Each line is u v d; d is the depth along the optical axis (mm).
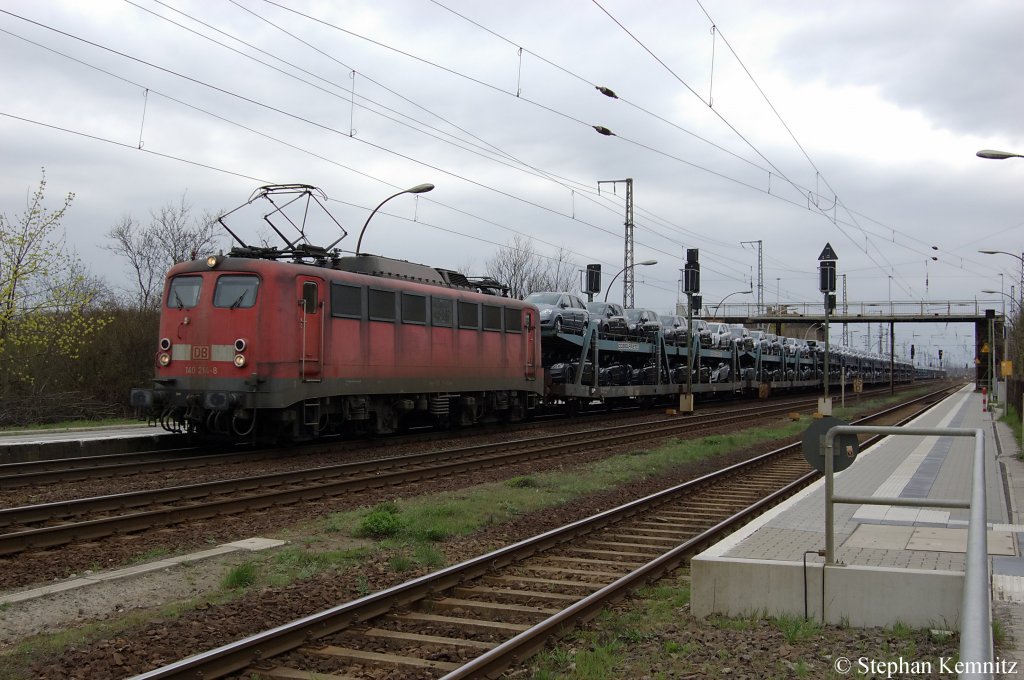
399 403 21875
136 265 43562
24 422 28984
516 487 15102
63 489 13586
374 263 21234
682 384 43906
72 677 6074
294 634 6746
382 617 7574
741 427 31391
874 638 6648
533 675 6234
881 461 18359
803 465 19656
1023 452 18844
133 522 10867
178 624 7184
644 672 6176
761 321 77625
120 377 33094
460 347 23828
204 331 17844
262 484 14281
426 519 11523
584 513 13180
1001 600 7223
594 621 7566
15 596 7887
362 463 16641
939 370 180625
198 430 19469
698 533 11672
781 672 5961
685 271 37438
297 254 19391
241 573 8531
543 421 31062
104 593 8164
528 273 66250
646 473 17656
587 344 33906
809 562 7324
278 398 17594
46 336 26984
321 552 9875
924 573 6867
